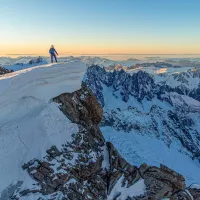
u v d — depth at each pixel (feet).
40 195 62.39
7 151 68.08
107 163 75.87
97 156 75.82
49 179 65.00
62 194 64.13
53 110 79.92
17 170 65.21
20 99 77.51
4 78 77.00
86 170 71.00
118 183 71.46
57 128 75.97
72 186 66.33
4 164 65.57
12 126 73.05
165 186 74.54
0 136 70.18
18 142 70.33
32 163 66.54
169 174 77.05
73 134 76.69
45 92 81.56
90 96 92.58
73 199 64.49
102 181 71.05
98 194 68.28
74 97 87.51
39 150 69.21
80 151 73.87
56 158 68.85
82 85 93.35
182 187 77.46
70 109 83.71
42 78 81.25
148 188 72.69
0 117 73.82
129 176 73.51
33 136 72.08
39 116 76.23
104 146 80.69
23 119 75.25
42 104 80.28
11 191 61.82
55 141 72.43
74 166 69.77
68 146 73.10
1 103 74.02
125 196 69.92
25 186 62.90
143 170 75.72
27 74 79.30
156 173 75.97
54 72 83.82
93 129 84.79
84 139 77.36
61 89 85.25
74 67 89.86
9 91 75.25
